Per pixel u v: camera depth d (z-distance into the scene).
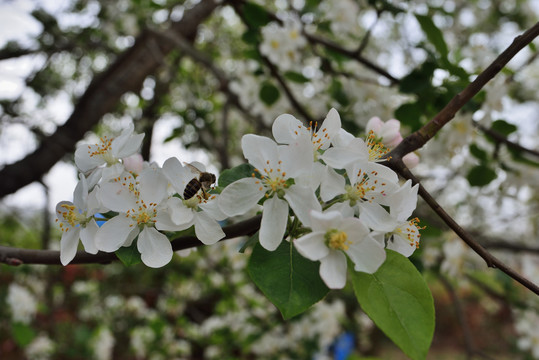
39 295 5.57
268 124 3.29
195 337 4.84
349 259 1.01
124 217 1.16
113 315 5.88
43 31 4.09
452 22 4.00
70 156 4.37
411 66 3.21
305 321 4.21
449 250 3.13
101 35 4.84
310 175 1.08
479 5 4.34
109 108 4.39
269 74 3.08
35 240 6.17
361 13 3.52
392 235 1.19
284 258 1.04
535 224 4.20
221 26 5.77
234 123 4.95
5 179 3.95
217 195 1.19
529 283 1.05
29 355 4.67
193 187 1.15
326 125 1.20
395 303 0.96
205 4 4.42
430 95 2.21
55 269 5.34
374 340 8.30
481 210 4.30
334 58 2.94
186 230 1.22
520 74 3.88
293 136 1.16
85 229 1.18
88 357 5.03
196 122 3.78
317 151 1.19
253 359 5.01
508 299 4.08
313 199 1.04
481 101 2.39
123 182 1.19
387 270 1.01
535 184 2.75
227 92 3.47
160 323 4.91
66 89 5.27
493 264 1.06
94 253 1.17
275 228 1.05
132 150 1.31
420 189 1.14
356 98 2.86
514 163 2.71
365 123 2.80
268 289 0.99
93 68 5.42
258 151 1.11
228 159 3.68
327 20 3.15
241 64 3.36
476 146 2.54
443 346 9.96
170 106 4.54
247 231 1.18
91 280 6.52
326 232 0.99
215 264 4.93
